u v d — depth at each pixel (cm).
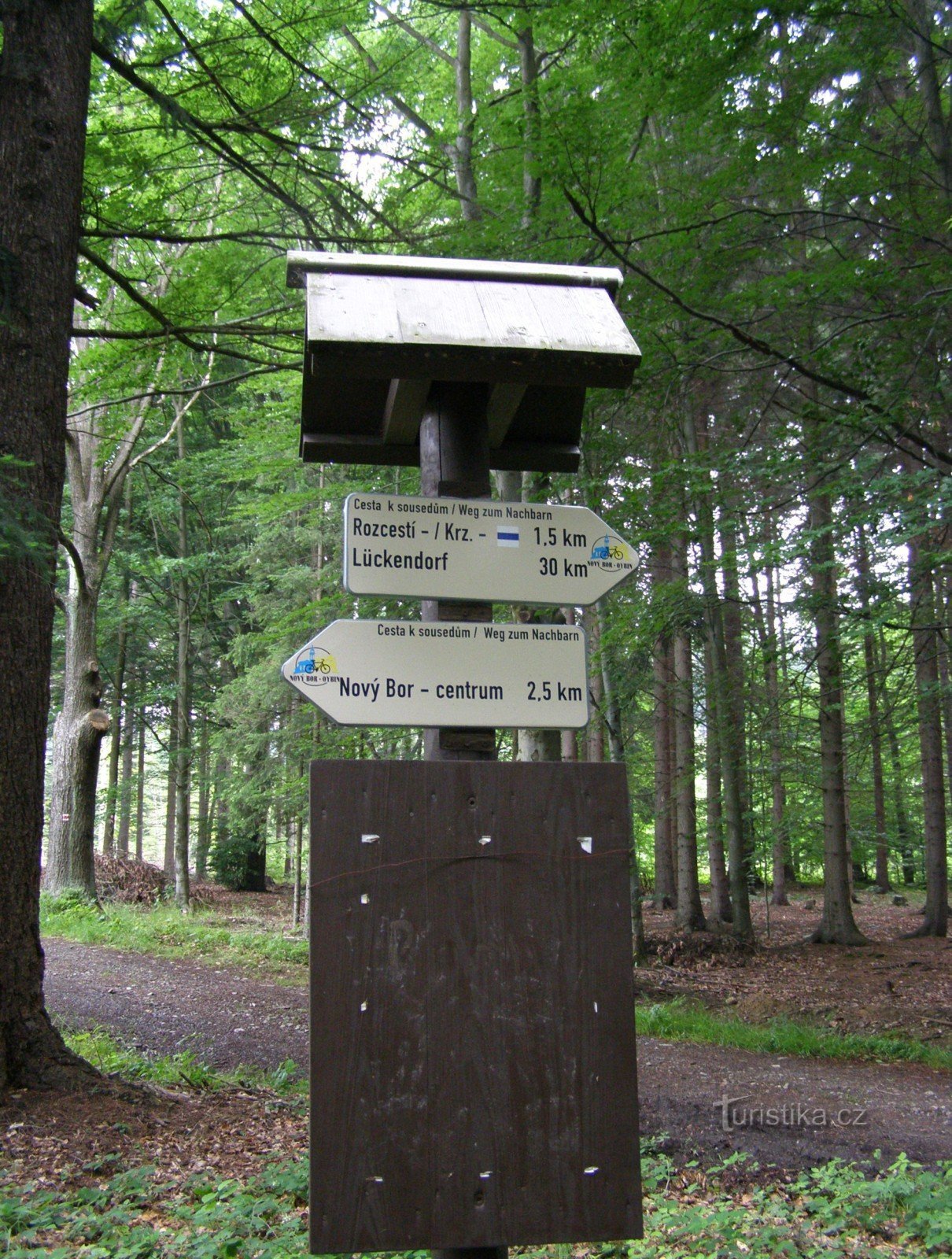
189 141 809
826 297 823
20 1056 583
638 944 1494
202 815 2623
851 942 1661
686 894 1814
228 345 1137
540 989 218
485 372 241
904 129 975
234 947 1470
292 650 1698
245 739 1866
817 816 1939
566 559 254
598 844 226
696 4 729
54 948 1348
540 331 243
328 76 905
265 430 1356
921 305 772
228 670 2447
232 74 826
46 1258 353
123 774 2988
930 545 838
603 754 1809
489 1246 208
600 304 258
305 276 247
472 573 248
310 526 1762
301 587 1769
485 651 243
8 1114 543
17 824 592
